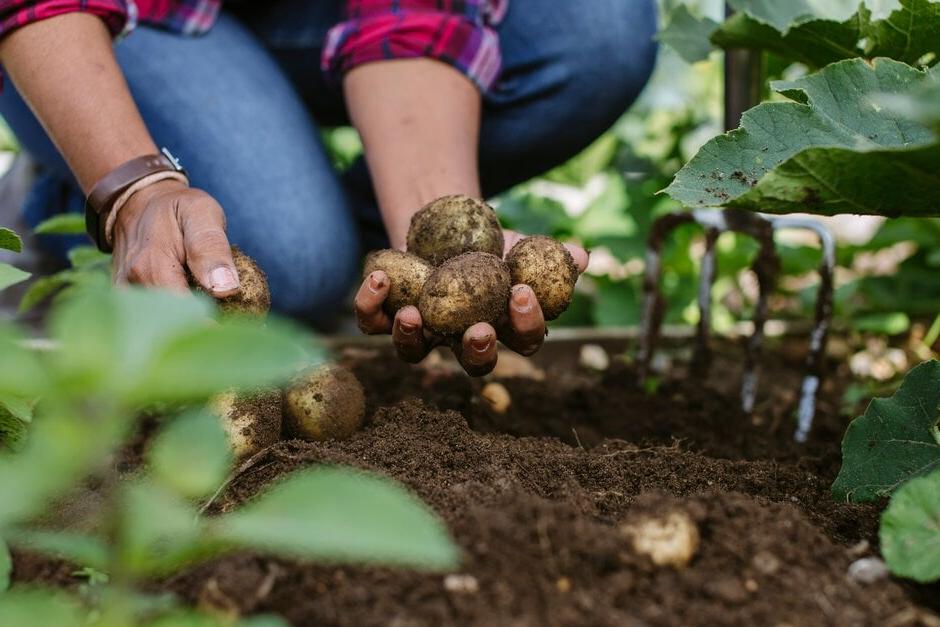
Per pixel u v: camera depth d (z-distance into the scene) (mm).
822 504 1572
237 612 1123
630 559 1207
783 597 1184
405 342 1764
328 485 997
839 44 2018
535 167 3047
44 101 1896
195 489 1024
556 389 2537
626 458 1746
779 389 2750
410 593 1156
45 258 3088
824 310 2283
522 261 1771
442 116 2340
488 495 1398
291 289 2586
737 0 2320
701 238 4086
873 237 3432
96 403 949
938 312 3332
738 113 2475
